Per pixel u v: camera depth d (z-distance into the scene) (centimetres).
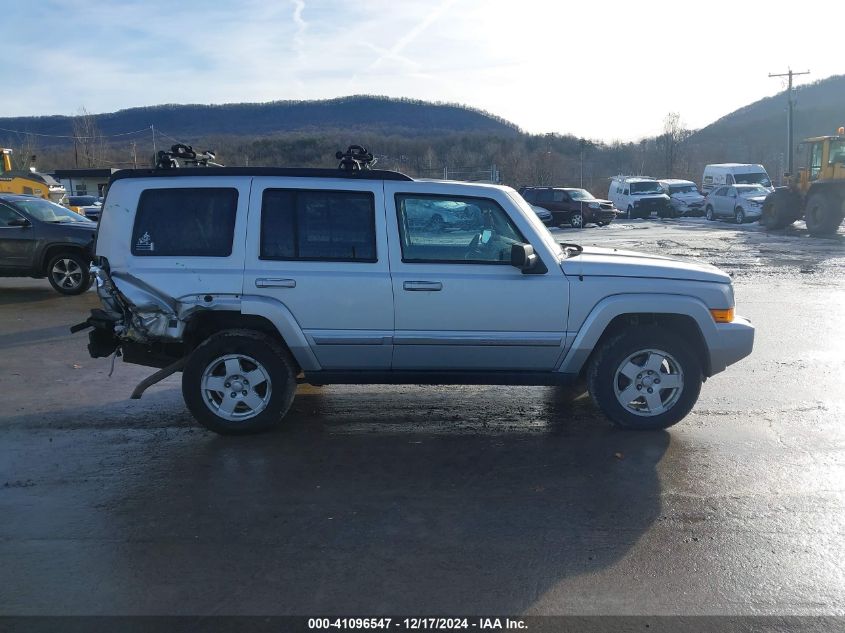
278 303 534
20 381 710
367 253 540
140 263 540
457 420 596
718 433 561
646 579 355
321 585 351
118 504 440
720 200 3278
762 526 411
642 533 402
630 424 560
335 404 639
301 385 697
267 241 541
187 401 546
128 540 395
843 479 474
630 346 550
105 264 544
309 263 539
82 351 835
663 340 550
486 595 341
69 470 492
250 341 543
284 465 502
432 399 654
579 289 541
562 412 616
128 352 567
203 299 533
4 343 873
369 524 414
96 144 6775
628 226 3142
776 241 2172
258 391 556
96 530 407
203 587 349
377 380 559
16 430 571
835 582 354
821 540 395
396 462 507
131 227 543
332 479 478
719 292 554
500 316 540
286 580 355
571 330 544
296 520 419
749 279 1359
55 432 567
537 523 414
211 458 514
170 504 440
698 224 3169
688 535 400
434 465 502
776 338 877
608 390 555
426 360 550
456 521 417
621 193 3784
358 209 543
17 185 2759
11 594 343
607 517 421
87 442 545
